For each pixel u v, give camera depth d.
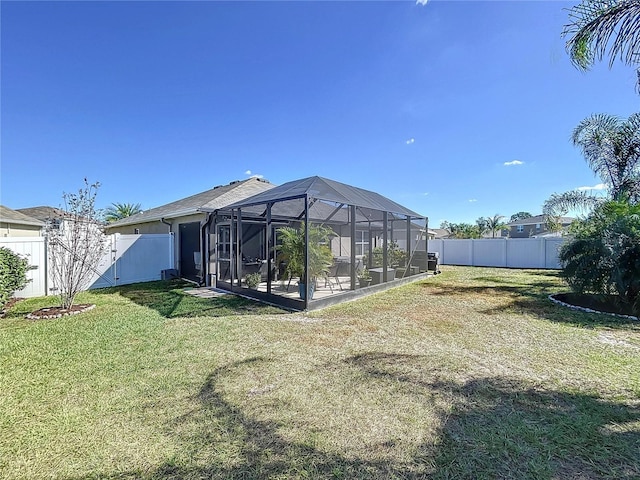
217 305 7.81
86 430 2.71
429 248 22.33
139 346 4.80
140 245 12.40
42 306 7.90
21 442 2.55
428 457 2.38
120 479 2.17
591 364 4.15
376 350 4.67
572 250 7.84
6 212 15.55
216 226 10.87
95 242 7.83
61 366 4.05
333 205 9.80
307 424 2.81
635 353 4.56
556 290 10.19
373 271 10.59
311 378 3.73
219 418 2.89
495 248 19.88
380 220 12.52
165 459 2.36
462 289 10.50
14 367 4.02
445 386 3.54
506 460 2.35
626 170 10.33
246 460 2.35
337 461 2.34
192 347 4.76
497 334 5.49
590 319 6.52
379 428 2.75
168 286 11.11
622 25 4.82
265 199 8.38
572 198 11.55
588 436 2.62
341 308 7.54
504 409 3.05
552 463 2.31
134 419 2.87
